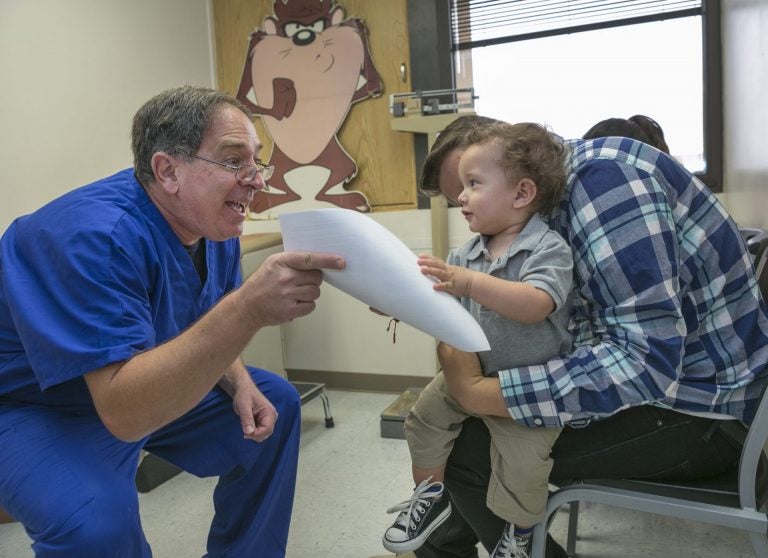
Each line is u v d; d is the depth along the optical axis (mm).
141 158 1179
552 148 1064
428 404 1184
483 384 1042
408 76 2920
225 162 1150
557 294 965
